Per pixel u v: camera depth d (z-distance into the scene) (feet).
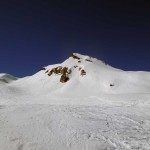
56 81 320.70
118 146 41.50
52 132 48.47
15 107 76.54
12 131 49.55
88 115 64.59
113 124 55.67
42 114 63.41
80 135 46.73
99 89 271.28
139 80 284.61
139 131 50.31
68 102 112.16
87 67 345.72
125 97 113.39
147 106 81.56
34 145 42.47
